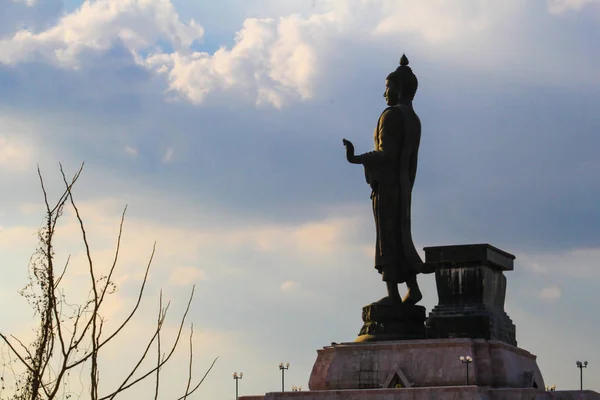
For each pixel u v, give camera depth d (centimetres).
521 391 8056
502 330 9081
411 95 9756
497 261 9138
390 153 9444
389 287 9331
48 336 2297
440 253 9031
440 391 8062
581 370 10144
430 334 8900
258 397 8819
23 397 2262
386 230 9400
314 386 9025
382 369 8706
